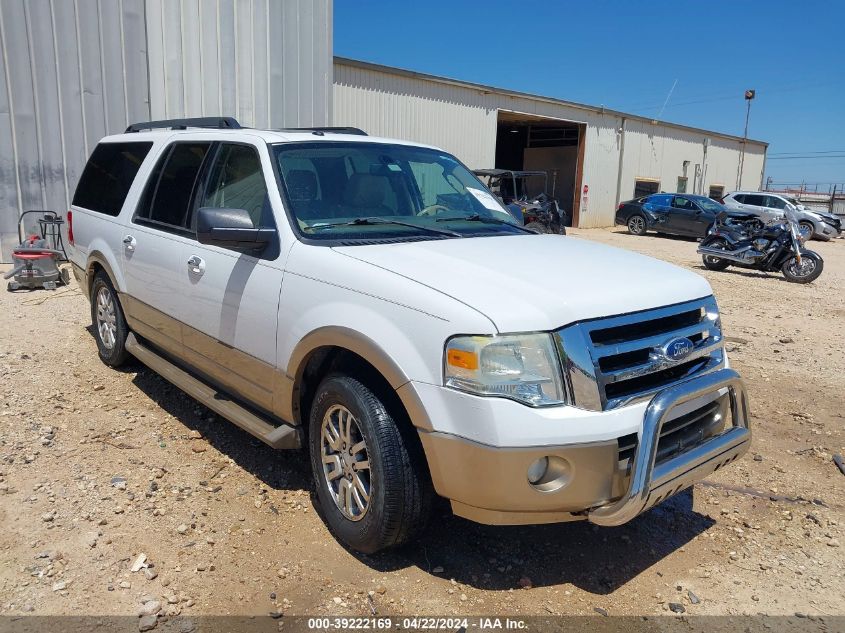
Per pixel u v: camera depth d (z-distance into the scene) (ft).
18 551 10.37
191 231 13.92
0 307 24.77
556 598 9.87
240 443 14.40
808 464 14.79
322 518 11.67
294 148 12.89
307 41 37.88
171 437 14.55
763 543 11.61
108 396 16.67
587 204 97.35
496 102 79.77
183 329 14.11
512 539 11.35
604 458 8.79
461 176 15.42
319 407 10.87
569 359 8.80
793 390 19.72
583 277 10.08
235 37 35.58
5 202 32.09
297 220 11.71
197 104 35.24
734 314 31.42
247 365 12.19
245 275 12.01
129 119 33.86
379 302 9.70
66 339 21.17
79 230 18.97
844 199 139.23
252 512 11.75
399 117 68.85
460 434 8.79
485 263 10.40
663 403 9.13
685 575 10.59
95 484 12.44
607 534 11.68
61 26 31.89
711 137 119.75
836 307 34.45
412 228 12.45
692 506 12.84
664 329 10.11
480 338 8.68
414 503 9.76
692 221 74.33
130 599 9.41
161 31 33.88
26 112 31.86
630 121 101.50
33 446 13.83
